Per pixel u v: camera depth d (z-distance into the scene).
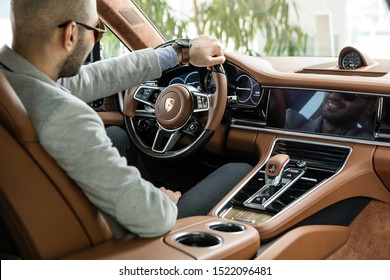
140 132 2.44
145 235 1.33
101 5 2.27
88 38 1.37
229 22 3.05
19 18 1.31
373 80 2.01
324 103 2.11
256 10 2.98
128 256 1.24
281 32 2.93
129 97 2.40
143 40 2.41
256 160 2.38
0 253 1.43
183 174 2.54
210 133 2.17
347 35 2.69
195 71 2.32
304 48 2.88
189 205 1.95
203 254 1.26
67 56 1.35
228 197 1.93
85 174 1.25
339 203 1.95
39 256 1.22
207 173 2.54
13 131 1.20
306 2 2.87
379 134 2.00
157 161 2.32
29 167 1.21
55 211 1.24
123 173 1.28
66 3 1.30
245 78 2.29
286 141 2.20
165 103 2.20
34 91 1.26
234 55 2.32
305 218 1.84
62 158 1.23
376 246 2.06
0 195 1.20
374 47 2.54
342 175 1.97
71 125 1.23
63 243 1.25
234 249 1.33
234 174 2.13
